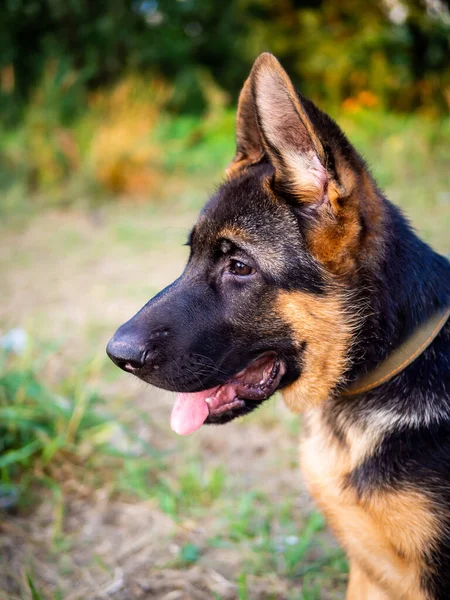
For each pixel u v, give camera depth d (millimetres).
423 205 1892
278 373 650
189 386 633
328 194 615
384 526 607
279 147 627
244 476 883
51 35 2863
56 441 861
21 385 915
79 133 2385
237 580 726
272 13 2957
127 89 2609
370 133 2455
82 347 1177
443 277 656
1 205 2135
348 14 2811
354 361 635
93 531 791
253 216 639
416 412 614
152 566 744
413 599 611
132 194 2285
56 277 1588
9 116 2549
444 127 2498
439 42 2621
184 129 2732
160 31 3012
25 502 819
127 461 875
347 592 681
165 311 636
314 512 817
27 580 687
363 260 630
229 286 640
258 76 617
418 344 624
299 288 627
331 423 663
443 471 591
